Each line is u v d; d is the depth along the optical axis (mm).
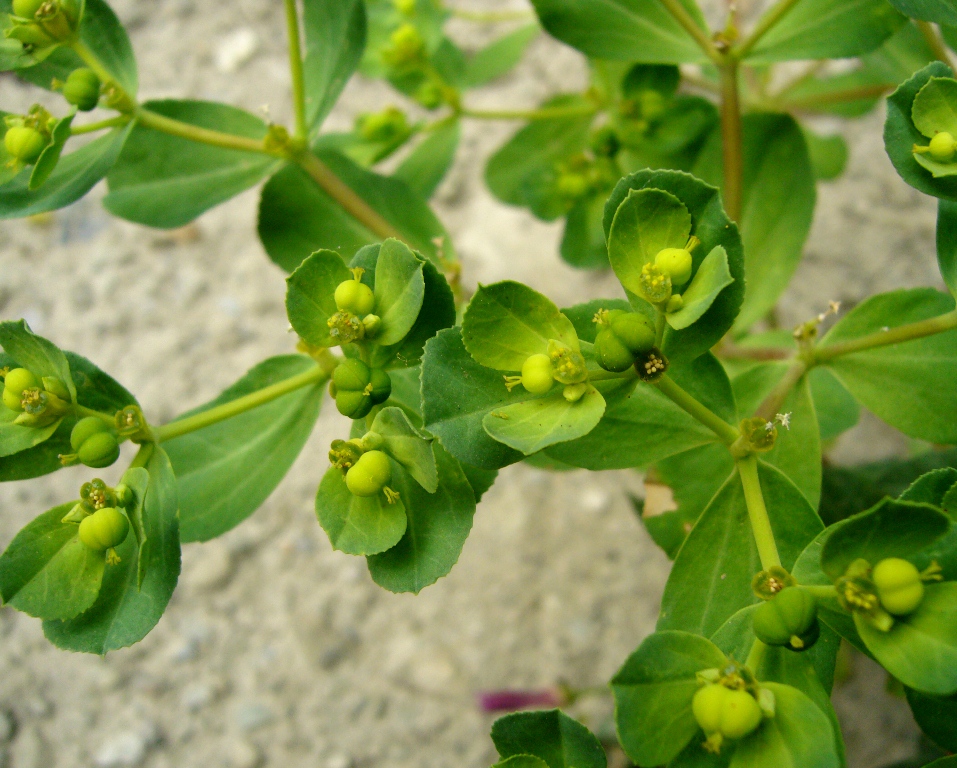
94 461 77
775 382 97
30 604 76
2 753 143
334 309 77
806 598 67
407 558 75
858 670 137
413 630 149
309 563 153
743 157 111
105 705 146
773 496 81
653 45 105
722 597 81
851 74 144
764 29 101
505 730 75
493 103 182
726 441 80
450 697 145
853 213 167
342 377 75
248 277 170
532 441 68
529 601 149
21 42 88
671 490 97
